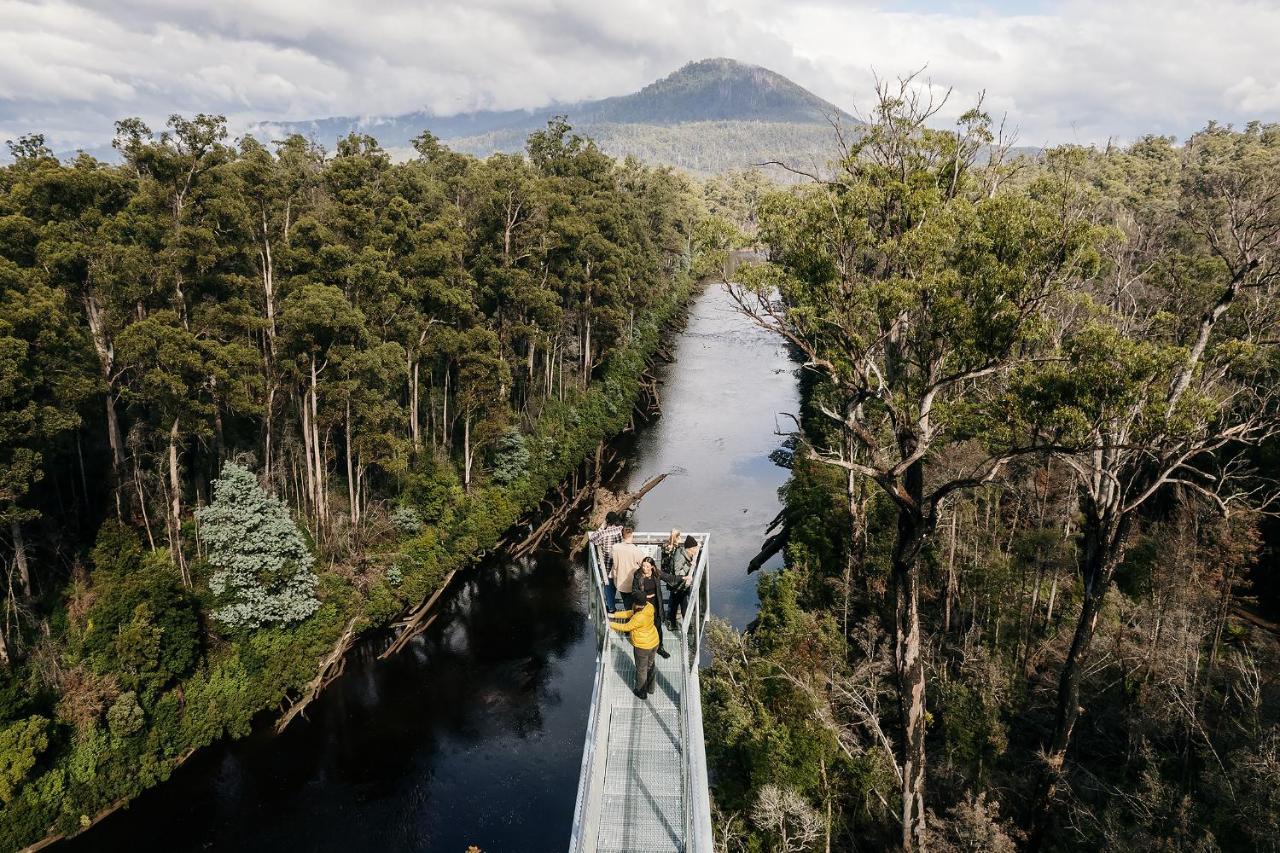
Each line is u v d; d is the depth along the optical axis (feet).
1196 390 67.92
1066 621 108.78
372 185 136.98
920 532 65.62
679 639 44.96
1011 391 62.59
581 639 127.54
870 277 72.84
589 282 200.64
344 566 121.19
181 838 87.76
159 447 120.57
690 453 209.05
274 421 134.41
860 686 92.99
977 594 112.57
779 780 78.02
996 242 57.98
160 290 107.96
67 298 104.68
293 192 136.77
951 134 66.64
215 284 115.55
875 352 73.61
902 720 69.05
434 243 135.85
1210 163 234.17
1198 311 89.56
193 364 99.66
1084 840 73.72
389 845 86.74
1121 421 62.13
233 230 116.26
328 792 94.89
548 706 110.83
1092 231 54.44
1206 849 65.67
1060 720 75.20
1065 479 118.21
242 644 106.52
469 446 154.40
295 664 107.96
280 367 114.52
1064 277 58.39
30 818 83.05
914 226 63.41
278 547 107.14
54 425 89.97
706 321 376.07
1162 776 81.66
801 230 65.21
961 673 99.50
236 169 118.01
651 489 185.06
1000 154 68.90
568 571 148.46
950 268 60.18
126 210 113.70
